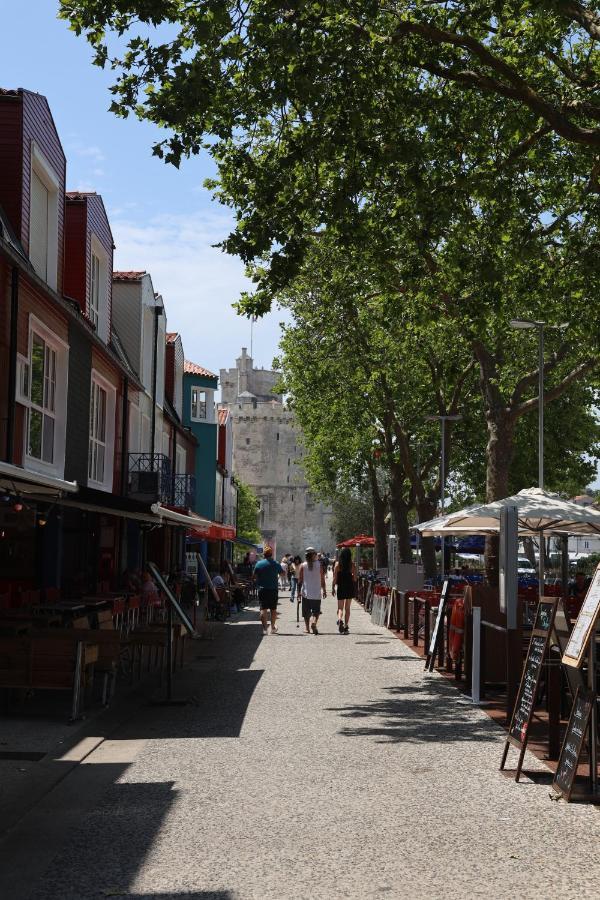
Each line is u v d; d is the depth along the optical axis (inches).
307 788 323.6
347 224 581.0
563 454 1934.1
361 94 537.3
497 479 1027.9
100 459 1027.9
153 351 1322.6
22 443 705.0
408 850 251.6
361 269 784.9
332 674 658.8
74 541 983.0
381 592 1231.5
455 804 301.9
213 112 556.1
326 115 546.0
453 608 669.3
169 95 493.7
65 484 474.9
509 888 221.0
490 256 673.6
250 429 6131.9
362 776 342.6
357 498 3440.0
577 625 319.3
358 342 1481.3
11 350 657.0
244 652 817.5
